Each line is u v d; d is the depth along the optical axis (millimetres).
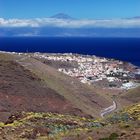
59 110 93375
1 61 106000
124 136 32469
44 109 90625
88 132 36969
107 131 35562
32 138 40312
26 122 47219
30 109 87812
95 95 134250
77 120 54250
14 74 102250
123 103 144625
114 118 49469
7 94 91438
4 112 79125
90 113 102562
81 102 116688
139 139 31047
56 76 133875
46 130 43656
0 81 96125
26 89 97875
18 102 89000
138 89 163250
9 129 43344
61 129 43844
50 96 100438
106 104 130875
